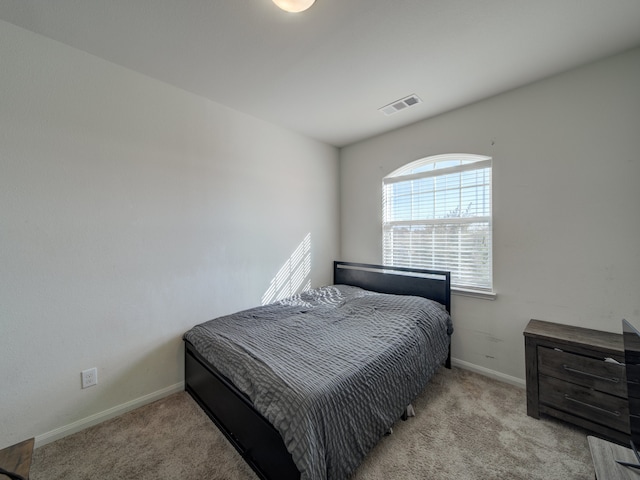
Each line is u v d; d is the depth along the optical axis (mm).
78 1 1298
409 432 1662
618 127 1758
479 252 2439
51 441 1593
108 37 1562
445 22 1454
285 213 2920
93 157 1725
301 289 3104
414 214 2896
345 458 1222
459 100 2326
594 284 1860
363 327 1996
